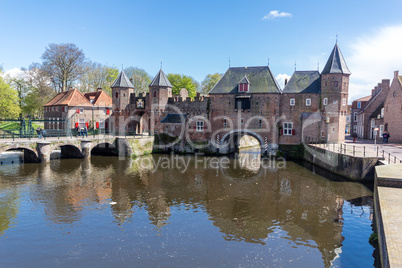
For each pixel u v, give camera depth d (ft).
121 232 38.24
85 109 127.95
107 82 176.04
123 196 53.83
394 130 97.14
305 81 103.30
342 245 34.53
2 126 138.31
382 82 124.47
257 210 46.83
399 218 27.14
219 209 47.37
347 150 74.43
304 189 58.54
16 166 77.87
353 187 58.90
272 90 101.96
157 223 41.42
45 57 134.72
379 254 30.53
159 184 62.95
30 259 31.14
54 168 76.79
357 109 153.48
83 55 142.61
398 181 39.42
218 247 34.50
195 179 67.97
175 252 33.19
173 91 176.55
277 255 32.60
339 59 97.60
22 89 165.58
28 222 40.86
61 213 44.55
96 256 32.01
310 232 38.29
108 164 85.15
